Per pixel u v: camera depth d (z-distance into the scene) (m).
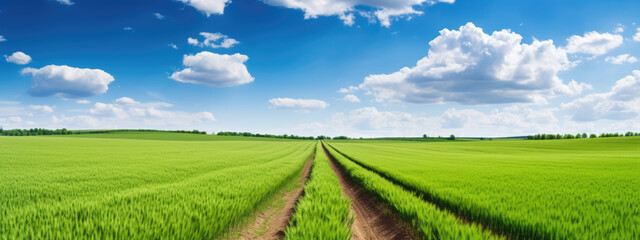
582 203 7.70
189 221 5.37
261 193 9.48
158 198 7.81
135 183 12.05
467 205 7.52
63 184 11.37
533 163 27.31
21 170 16.64
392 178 15.05
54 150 35.81
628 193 9.30
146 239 4.65
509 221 5.98
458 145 93.75
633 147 63.75
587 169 20.16
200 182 11.57
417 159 34.44
